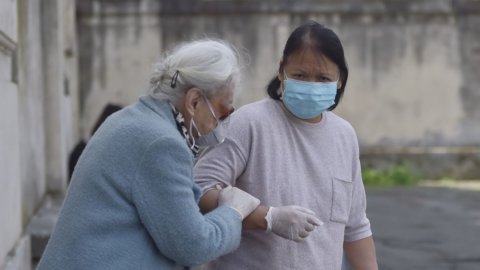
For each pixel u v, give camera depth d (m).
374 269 4.00
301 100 3.62
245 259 3.68
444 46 17.20
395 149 17.17
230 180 3.65
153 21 16.42
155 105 3.26
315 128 3.76
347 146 3.84
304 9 16.83
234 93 3.34
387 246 10.02
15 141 6.26
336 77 3.69
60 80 10.39
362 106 17.14
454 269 8.78
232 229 3.30
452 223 11.76
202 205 3.58
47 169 10.37
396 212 12.81
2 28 5.59
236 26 16.73
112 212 3.09
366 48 17.08
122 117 3.22
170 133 3.15
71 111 14.13
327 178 3.72
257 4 16.67
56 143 10.40
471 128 17.27
